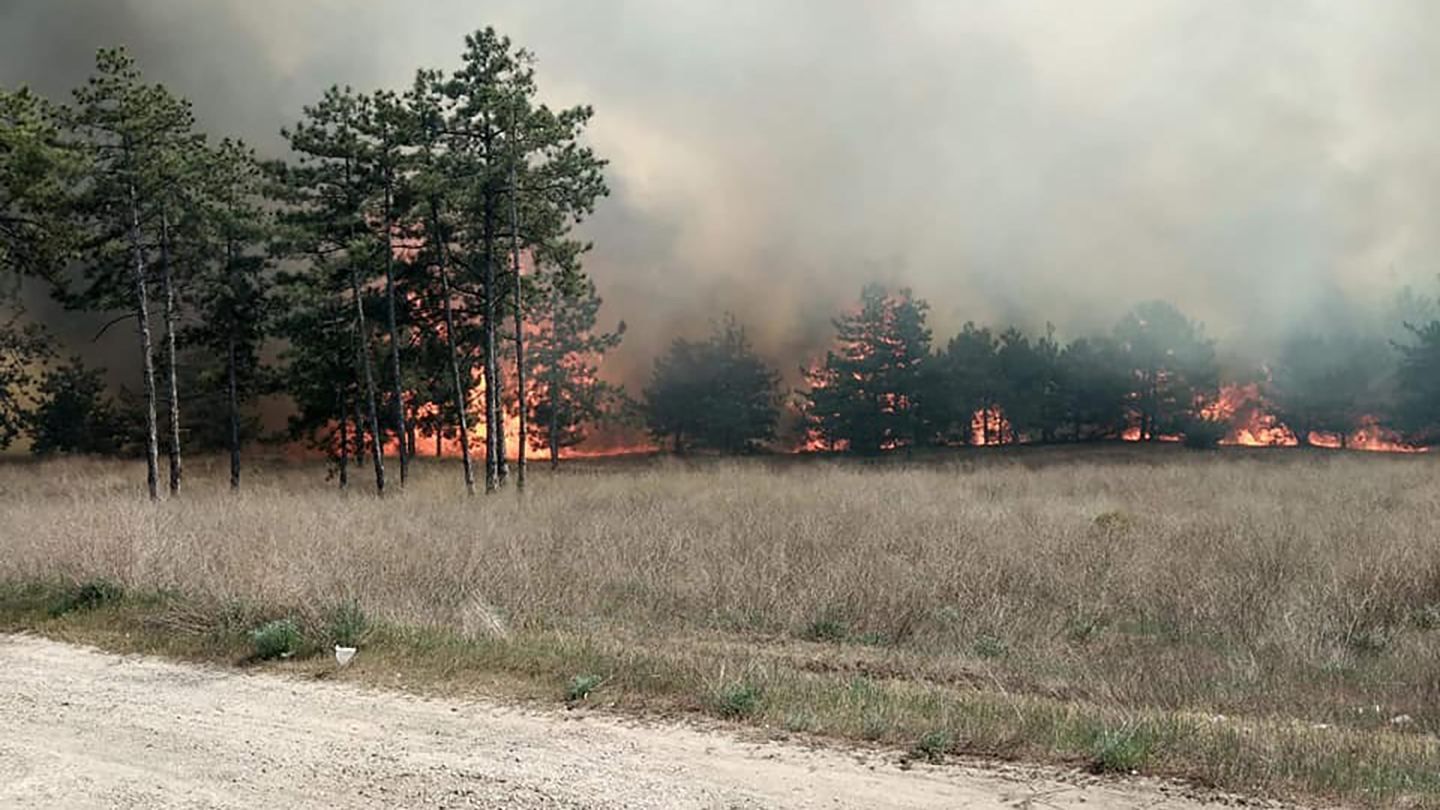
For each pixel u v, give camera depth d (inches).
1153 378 2522.1
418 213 1228.5
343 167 1237.7
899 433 2465.6
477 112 1155.9
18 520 604.1
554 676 289.0
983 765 204.5
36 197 888.9
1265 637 321.4
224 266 1309.1
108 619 387.9
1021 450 2406.5
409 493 997.8
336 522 565.9
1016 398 2529.5
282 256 1242.6
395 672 302.0
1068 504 714.2
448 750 223.9
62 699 278.5
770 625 370.3
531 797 191.0
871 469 1333.7
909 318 2453.2
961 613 368.5
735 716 246.5
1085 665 300.5
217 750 226.5
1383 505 641.6
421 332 1493.6
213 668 316.8
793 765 207.8
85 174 991.0
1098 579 407.5
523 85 1172.5
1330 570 391.5
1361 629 332.8
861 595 384.8
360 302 1266.0
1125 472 1031.6
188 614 370.9
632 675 283.6
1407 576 378.6
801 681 278.1
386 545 477.1
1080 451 2292.1
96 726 249.4
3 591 437.7
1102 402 2549.2
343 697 276.4
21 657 338.0
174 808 188.9
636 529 537.3
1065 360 2583.7
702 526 574.6
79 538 471.8
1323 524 518.6
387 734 238.2
